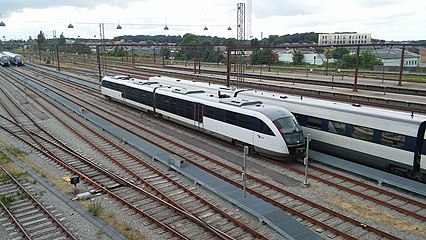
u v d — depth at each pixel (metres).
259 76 57.53
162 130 28.30
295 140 19.97
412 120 17.83
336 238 12.97
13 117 32.59
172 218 14.37
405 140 17.88
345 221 14.11
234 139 23.16
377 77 56.19
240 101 23.25
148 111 33.56
